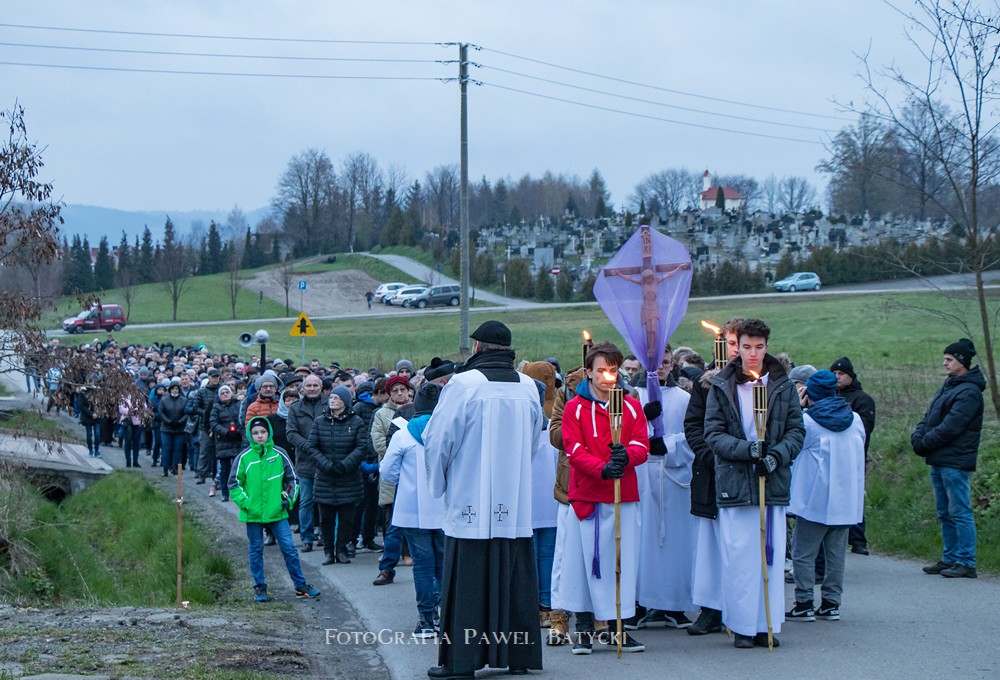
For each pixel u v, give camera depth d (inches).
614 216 3801.7
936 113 588.1
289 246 4741.6
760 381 290.2
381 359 1455.5
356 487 486.0
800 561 326.0
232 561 510.3
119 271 3804.1
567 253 3309.5
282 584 442.6
